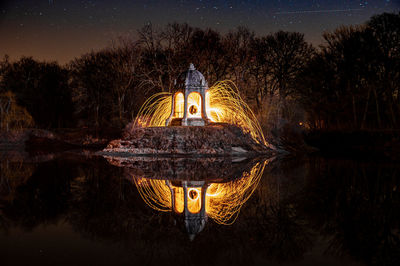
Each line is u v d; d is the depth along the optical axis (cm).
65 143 4031
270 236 585
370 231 611
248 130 3083
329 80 3466
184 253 504
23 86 5581
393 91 3031
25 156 2500
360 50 3131
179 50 4497
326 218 703
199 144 2695
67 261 472
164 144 2694
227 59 4509
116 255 496
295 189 1046
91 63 5006
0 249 523
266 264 461
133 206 815
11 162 1986
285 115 3691
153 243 551
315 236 584
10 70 5675
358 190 1022
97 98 4938
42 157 2392
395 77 3006
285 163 1934
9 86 5450
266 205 822
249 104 3731
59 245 542
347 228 630
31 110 5531
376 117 3181
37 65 5838
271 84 4731
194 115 3192
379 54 3034
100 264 461
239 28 4609
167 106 4212
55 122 5812
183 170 1587
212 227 640
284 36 4581
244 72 4519
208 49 4519
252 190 1030
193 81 3147
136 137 2828
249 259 479
